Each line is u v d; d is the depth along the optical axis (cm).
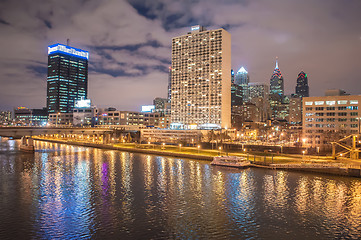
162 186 7369
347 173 8238
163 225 4884
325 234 4572
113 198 6356
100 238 4388
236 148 14888
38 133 14888
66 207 5744
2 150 15375
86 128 17525
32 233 4525
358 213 5431
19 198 6306
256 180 7919
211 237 4453
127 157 12669
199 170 9419
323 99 15300
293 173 8812
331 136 14475
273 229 4747
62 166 10275
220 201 6147
